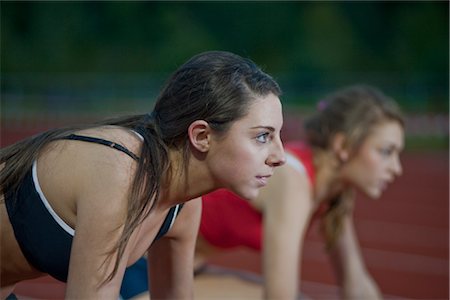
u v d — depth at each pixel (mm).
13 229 4117
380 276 16594
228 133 3855
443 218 22594
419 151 35844
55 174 3938
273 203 6309
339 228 7008
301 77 51438
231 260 16344
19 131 43438
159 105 4020
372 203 24844
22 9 59594
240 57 4027
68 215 3912
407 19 60625
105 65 58125
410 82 46688
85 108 49656
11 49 58188
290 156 6504
